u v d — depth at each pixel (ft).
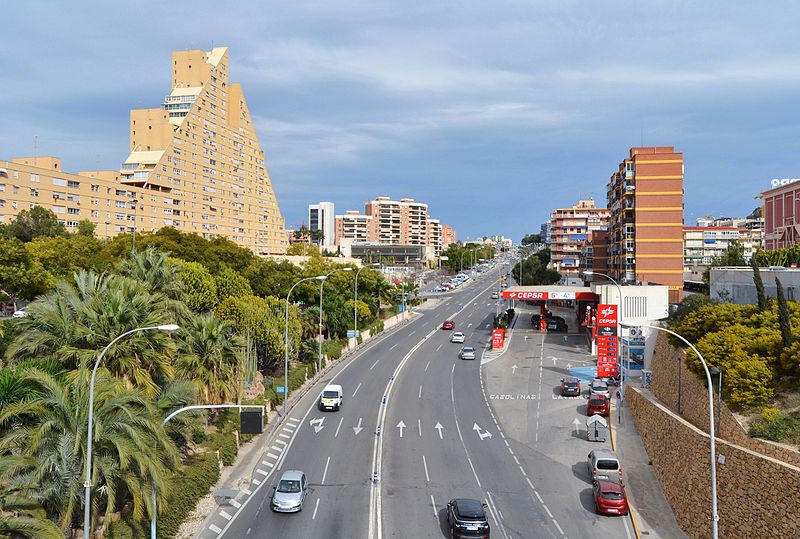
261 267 292.61
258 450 136.36
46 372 81.87
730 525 92.43
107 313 97.91
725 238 587.68
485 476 122.52
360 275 349.20
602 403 161.17
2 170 306.96
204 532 96.48
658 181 311.06
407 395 186.91
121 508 90.89
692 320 147.02
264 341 184.24
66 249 216.13
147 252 147.33
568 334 305.53
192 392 110.83
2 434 77.51
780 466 84.12
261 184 546.67
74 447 76.95
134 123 428.97
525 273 487.20
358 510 105.50
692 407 127.03
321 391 191.21
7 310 222.28
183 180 435.12
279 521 100.73
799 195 307.37
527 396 185.47
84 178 353.72
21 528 66.03
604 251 442.91
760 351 118.52
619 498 105.91
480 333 316.81
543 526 100.99
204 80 462.60
